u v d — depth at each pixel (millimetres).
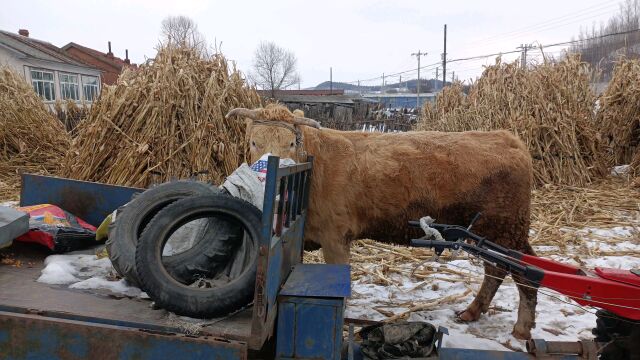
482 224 4543
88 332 2527
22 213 3586
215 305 2756
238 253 3240
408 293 5777
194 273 3158
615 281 3162
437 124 16938
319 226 4391
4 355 2574
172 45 10391
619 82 14492
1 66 15492
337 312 2799
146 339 2514
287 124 4320
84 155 9742
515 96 13172
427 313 5211
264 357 2990
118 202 4570
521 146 4719
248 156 8852
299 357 2834
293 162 3887
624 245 7652
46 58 32906
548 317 5121
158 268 2799
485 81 14281
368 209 4426
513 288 5953
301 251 3939
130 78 10312
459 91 17828
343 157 4418
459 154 4484
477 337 4641
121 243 3229
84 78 38688
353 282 6121
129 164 9297
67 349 2543
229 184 3531
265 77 52594
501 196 4488
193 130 9562
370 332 3387
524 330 4621
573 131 12234
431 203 4434
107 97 9875
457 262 6777
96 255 3922
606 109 14633
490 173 4453
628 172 12734
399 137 4660
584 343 3164
